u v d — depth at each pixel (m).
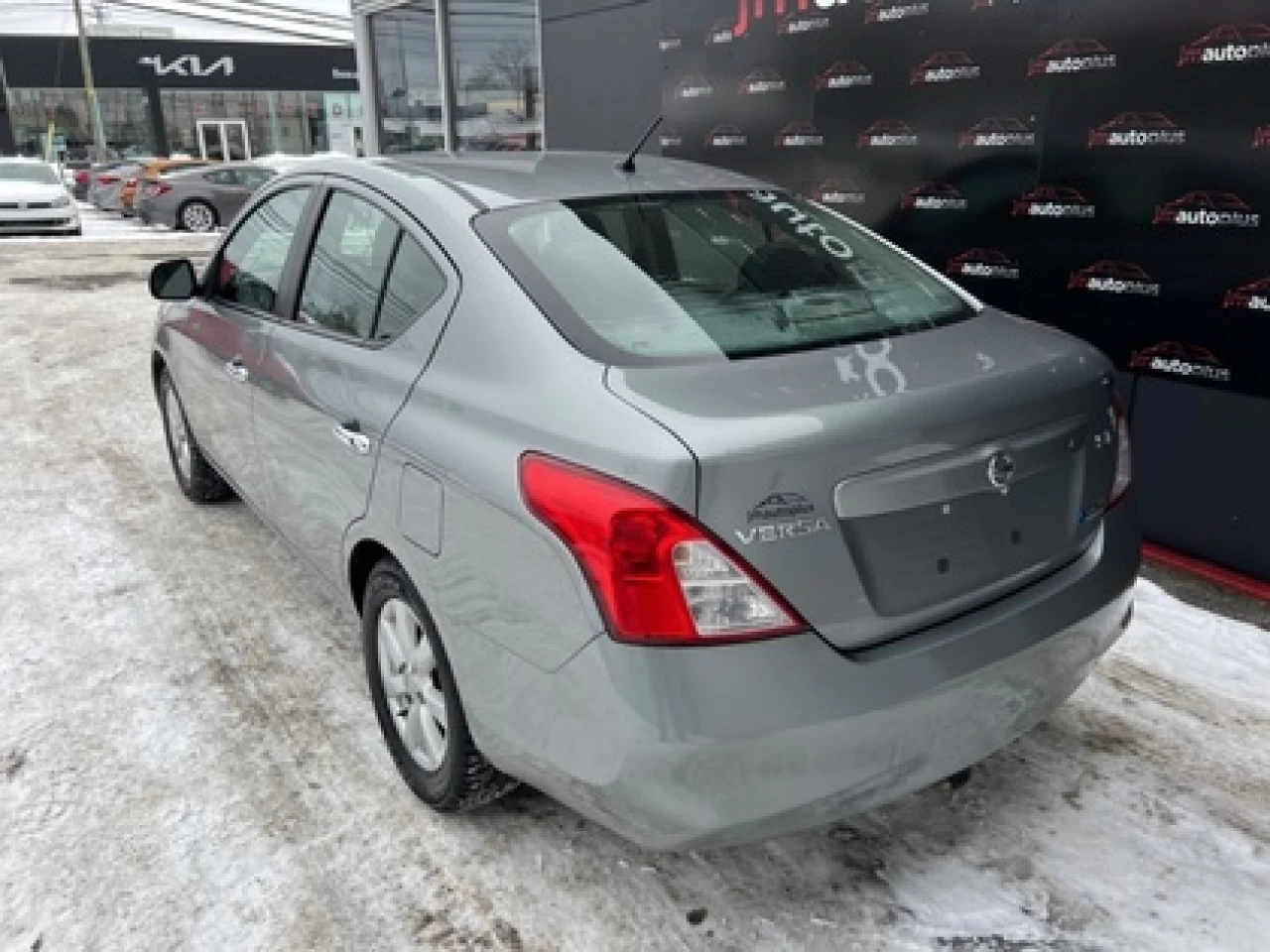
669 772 1.81
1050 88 4.24
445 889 2.35
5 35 37.94
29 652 3.44
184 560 4.16
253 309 3.43
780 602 1.81
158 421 6.25
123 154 40.06
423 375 2.39
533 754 2.06
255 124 41.12
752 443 1.78
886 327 2.37
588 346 2.12
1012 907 2.26
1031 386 2.11
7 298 11.27
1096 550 2.31
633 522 1.78
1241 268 3.70
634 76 6.67
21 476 5.23
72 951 2.19
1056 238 4.33
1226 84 3.64
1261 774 2.71
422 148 9.61
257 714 3.06
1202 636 3.41
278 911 2.29
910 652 1.94
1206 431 3.91
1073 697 3.07
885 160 5.09
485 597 2.10
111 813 2.61
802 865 2.40
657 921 2.25
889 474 1.89
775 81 5.64
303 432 2.91
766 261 2.59
